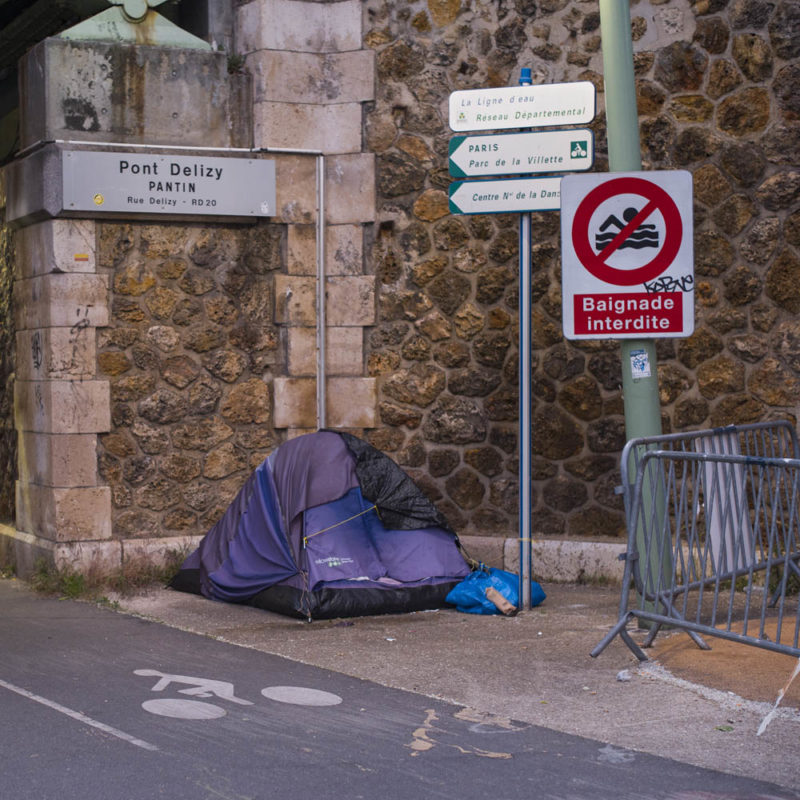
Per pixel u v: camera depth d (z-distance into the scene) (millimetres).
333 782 4328
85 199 8445
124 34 8703
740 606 7332
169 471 8852
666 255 6609
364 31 8945
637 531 6359
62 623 7344
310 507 7797
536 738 4871
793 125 8047
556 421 8602
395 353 8953
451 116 7270
